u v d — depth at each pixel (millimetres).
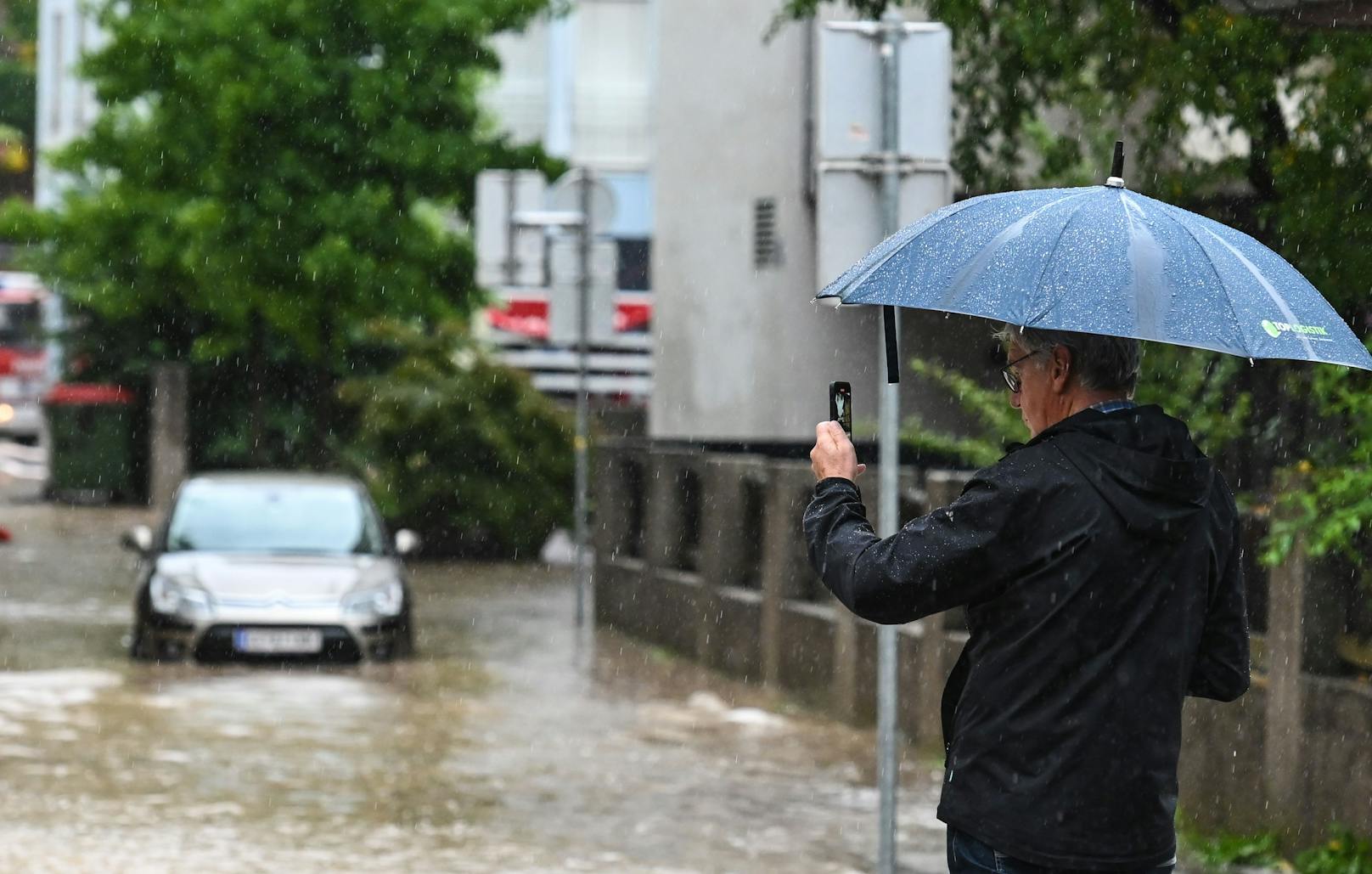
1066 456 11609
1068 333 12039
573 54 126000
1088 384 12039
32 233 91188
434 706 40000
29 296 136375
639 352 106562
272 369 102312
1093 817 11289
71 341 106500
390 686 42875
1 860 25000
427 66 83688
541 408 80625
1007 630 11531
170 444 100750
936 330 52938
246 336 90062
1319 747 25219
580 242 58375
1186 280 12125
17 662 45719
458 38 84188
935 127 23359
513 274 60031
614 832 27734
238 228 83375
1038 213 12539
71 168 90312
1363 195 26969
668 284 58156
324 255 82750
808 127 55094
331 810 28938
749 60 56125
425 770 32500
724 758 34312
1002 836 11336
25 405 137000
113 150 89188
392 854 26047
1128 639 11422
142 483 106000
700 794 30844
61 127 137125
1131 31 28828
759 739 36531
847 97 23344
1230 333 11945
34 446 137000
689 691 43281
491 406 80500
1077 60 29469
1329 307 12898
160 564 47812
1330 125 27016
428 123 84125
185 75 84188
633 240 125438
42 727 36062
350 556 49500
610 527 57094
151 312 103625
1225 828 27109
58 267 97000
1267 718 26281
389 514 79750
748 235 56250
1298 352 12094
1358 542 25562
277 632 45938
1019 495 11500
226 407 103750
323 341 85500
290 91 82188
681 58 57562
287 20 82812
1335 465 27906
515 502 79875
